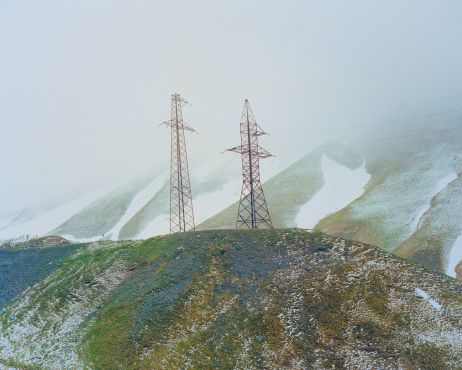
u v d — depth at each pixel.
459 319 38.06
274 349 37.09
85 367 39.09
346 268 45.56
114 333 43.12
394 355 34.97
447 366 33.59
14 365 42.28
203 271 49.22
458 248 71.50
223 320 41.41
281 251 50.59
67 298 54.38
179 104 111.69
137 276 54.72
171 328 41.25
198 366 36.16
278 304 42.28
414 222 89.19
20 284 62.94
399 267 45.06
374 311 39.66
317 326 38.81
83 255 67.62
